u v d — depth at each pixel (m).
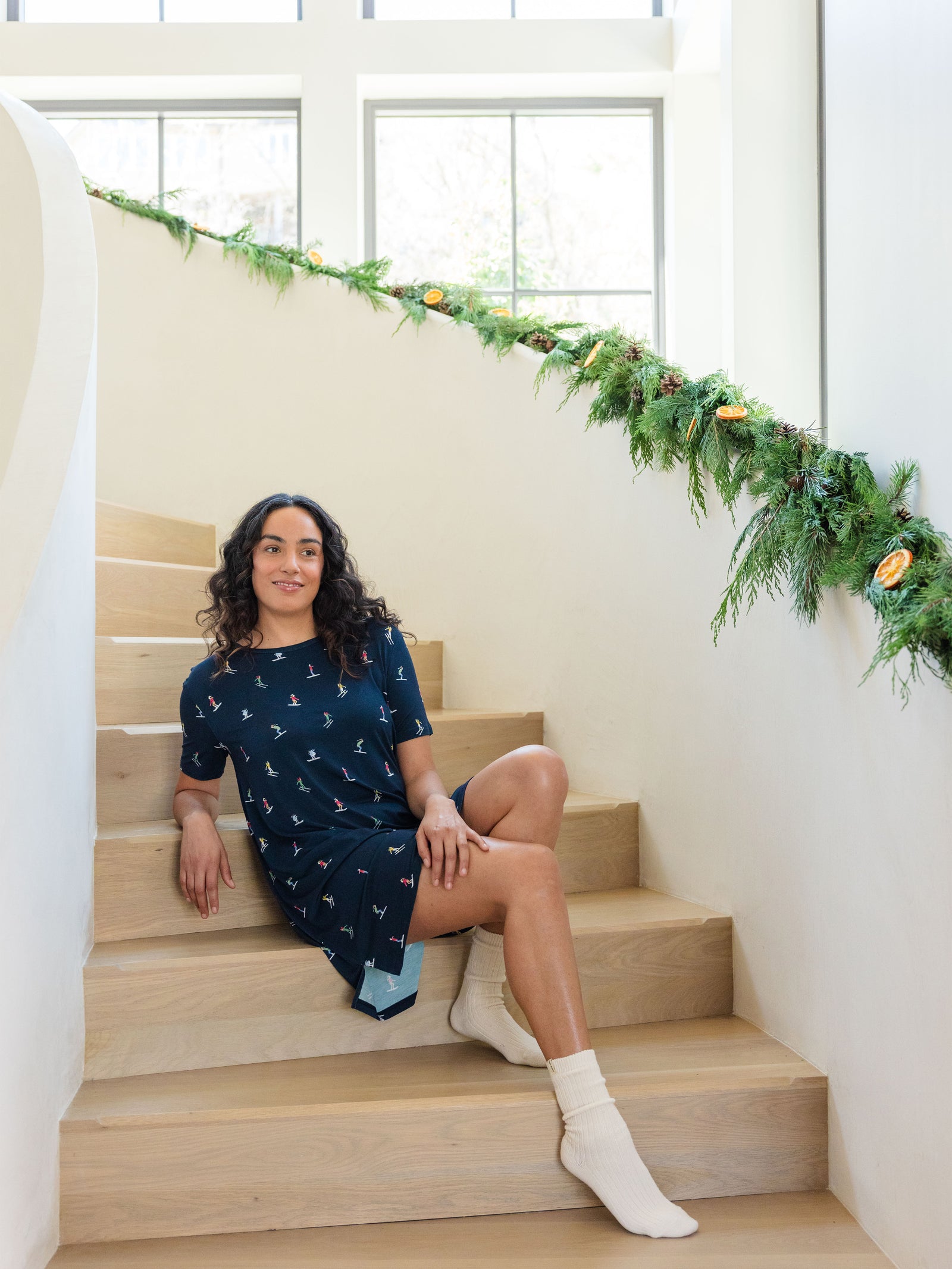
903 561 1.26
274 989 1.60
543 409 2.47
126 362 3.01
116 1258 1.33
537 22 3.37
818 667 1.53
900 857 1.31
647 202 3.50
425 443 2.79
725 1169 1.50
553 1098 1.46
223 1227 1.41
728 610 1.82
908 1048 1.29
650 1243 1.36
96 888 1.68
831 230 1.62
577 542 2.35
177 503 2.99
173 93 3.44
